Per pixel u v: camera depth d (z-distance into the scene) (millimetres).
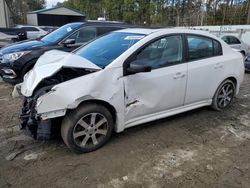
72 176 2883
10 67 5934
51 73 3109
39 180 2811
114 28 7375
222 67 4629
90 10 57312
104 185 2742
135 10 44500
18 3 52094
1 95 5797
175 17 40812
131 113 3592
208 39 4492
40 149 3441
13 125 4176
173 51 3961
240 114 4844
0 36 13492
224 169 3064
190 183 2801
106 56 3607
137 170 3006
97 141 3404
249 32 18484
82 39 7012
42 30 19547
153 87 3688
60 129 3391
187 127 4195
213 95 4719
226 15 33469
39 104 2906
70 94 3004
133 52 3510
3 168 3010
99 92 3191
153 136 3842
